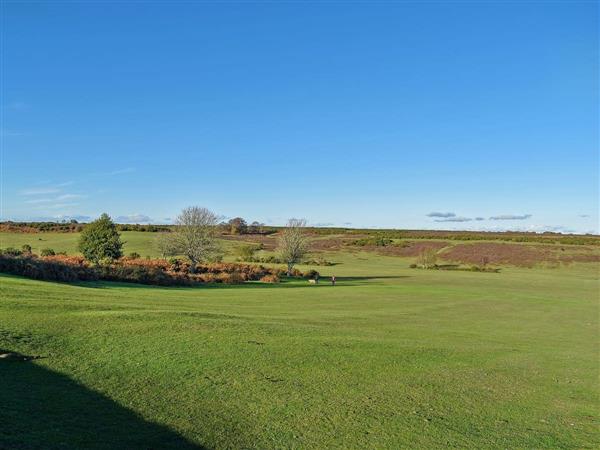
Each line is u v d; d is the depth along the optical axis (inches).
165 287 1617.9
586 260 4566.9
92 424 351.6
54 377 438.0
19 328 570.3
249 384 480.1
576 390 580.7
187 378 477.1
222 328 707.4
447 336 909.2
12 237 4153.5
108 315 695.7
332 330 827.4
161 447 331.0
